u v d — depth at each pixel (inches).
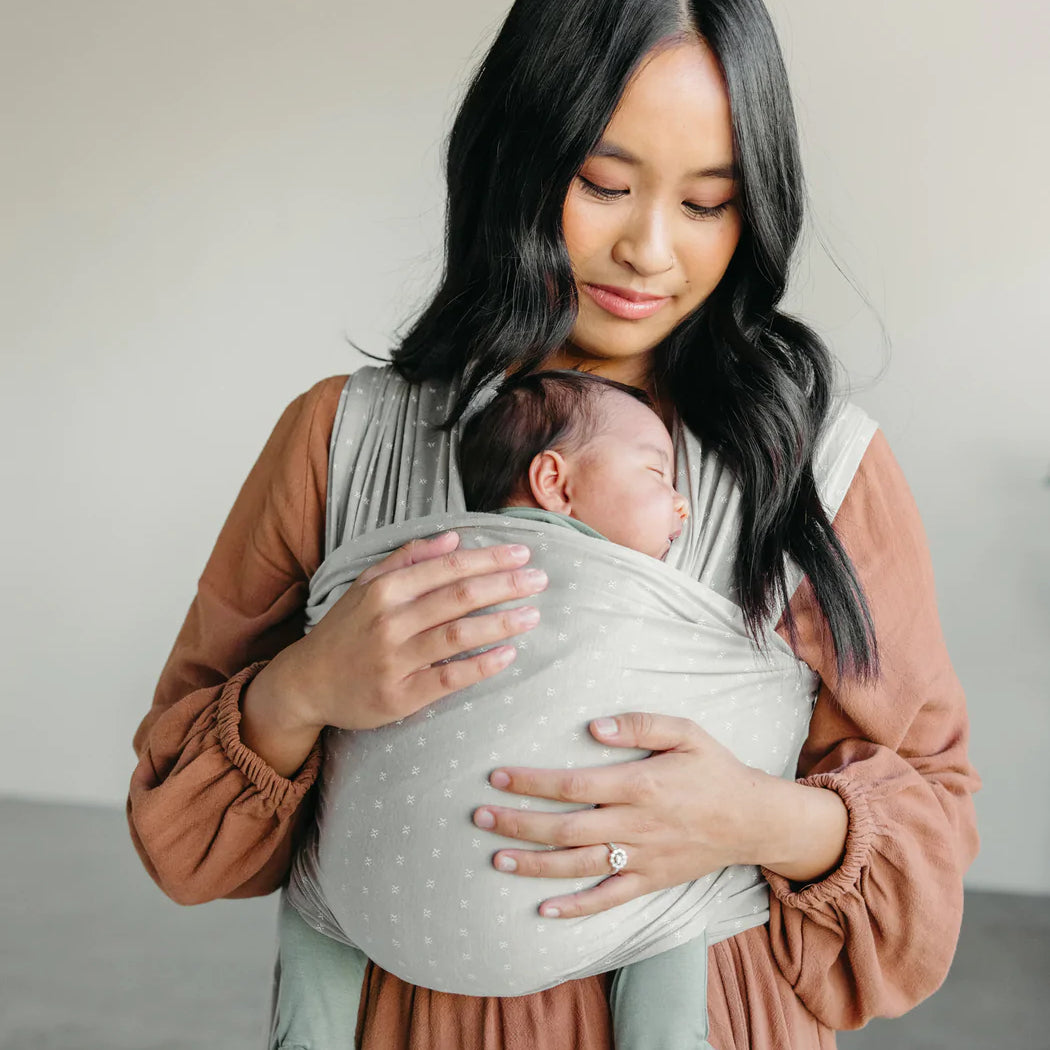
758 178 41.0
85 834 161.8
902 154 146.4
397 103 163.3
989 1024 118.8
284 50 164.9
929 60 145.3
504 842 39.0
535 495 43.6
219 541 49.7
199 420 168.9
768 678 42.3
